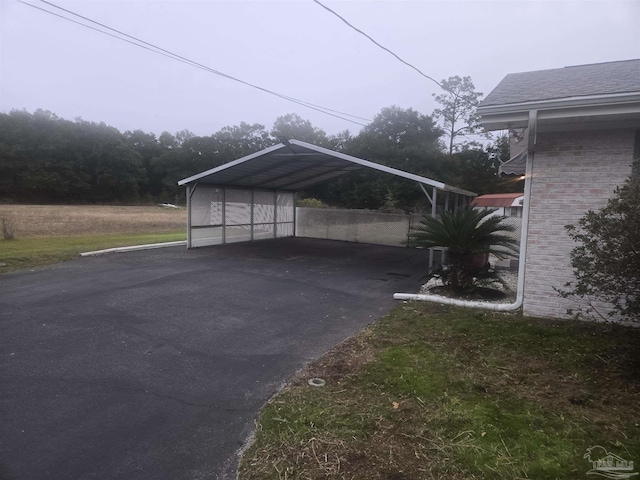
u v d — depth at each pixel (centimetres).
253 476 234
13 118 5097
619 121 486
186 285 761
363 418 294
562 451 252
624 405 312
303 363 407
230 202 1479
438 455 249
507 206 1598
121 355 423
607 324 493
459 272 727
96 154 5600
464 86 3659
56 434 277
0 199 4922
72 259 1039
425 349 434
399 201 2581
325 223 1791
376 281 852
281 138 1072
